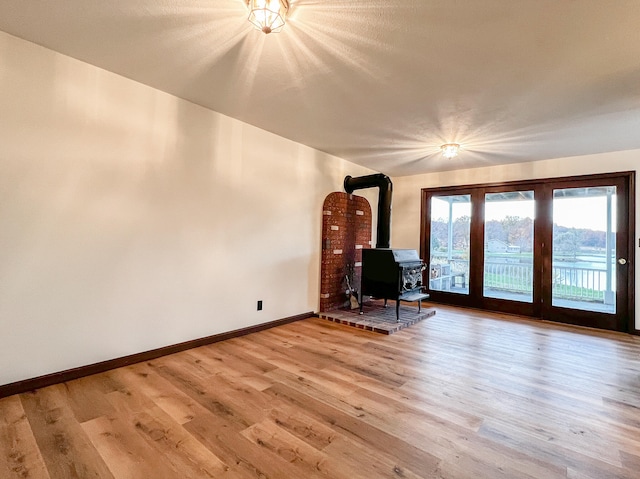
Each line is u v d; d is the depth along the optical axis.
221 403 1.95
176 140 2.77
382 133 3.47
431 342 3.22
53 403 1.91
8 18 1.79
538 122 3.01
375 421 1.80
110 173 2.40
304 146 4.00
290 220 3.85
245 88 2.55
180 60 2.18
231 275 3.23
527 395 2.14
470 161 4.52
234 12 1.67
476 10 1.57
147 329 2.63
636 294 3.68
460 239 5.07
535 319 4.29
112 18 1.75
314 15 1.64
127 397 2.00
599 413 1.92
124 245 2.48
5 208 1.97
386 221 4.36
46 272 2.13
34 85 2.06
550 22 1.64
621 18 1.59
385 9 1.58
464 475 1.39
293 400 2.01
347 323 3.83
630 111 2.73
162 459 1.46
